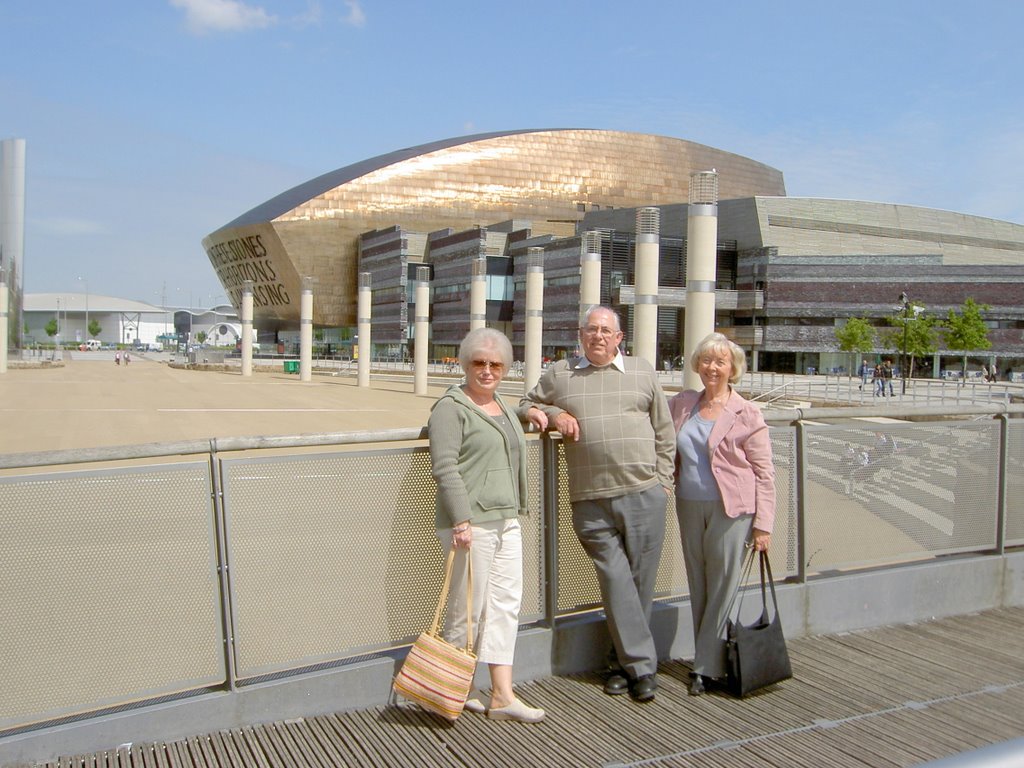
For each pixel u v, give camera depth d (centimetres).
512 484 442
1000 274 6569
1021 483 693
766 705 472
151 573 401
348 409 3409
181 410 3278
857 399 3053
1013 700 483
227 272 11206
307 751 403
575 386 474
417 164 10219
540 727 439
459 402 429
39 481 379
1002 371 6538
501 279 8338
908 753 416
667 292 6769
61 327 18775
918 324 5784
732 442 485
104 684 393
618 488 466
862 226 7319
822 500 602
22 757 378
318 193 9906
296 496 431
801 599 586
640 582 480
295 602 433
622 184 10919
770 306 6831
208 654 415
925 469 643
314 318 10169
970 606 655
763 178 12000
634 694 474
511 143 10569
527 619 504
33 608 379
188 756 394
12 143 7619
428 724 436
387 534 453
